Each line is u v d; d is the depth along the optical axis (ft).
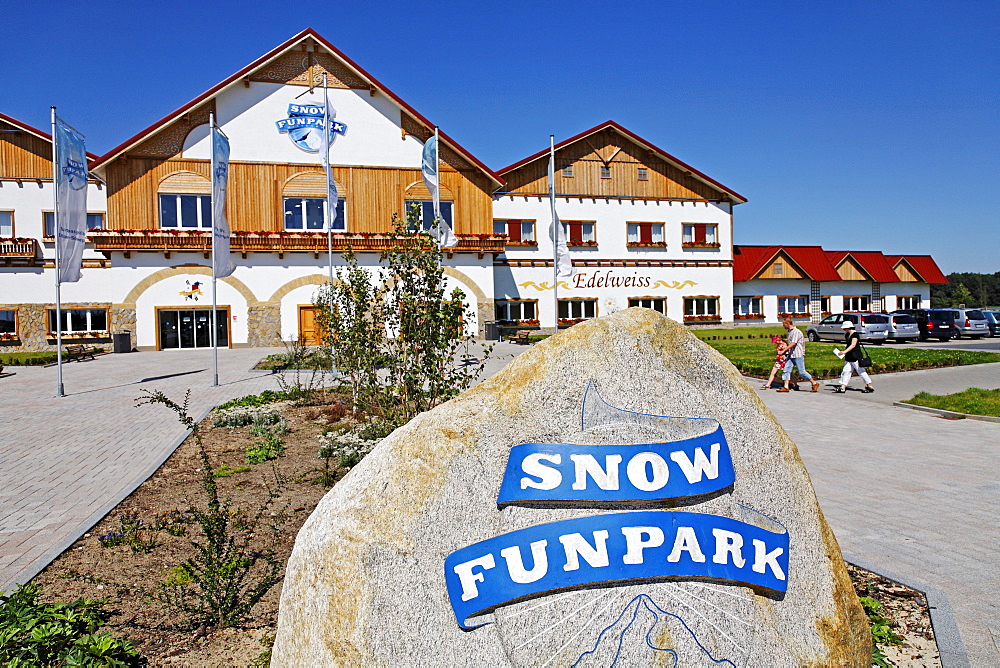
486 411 8.75
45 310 100.73
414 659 7.95
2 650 11.08
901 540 18.95
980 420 38.50
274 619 13.66
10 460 28.43
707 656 8.43
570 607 8.19
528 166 124.26
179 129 97.30
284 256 100.07
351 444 26.86
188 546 17.79
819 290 152.56
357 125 103.09
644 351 9.35
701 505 8.87
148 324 96.22
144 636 12.99
